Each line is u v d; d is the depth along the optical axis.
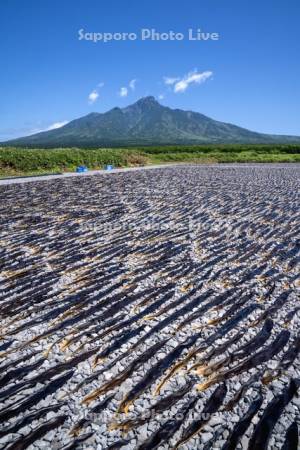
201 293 6.52
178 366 4.45
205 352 4.75
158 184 21.95
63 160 34.09
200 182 23.11
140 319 5.59
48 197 16.83
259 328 5.33
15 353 4.75
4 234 10.35
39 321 5.55
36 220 12.07
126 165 41.00
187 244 9.45
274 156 54.72
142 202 15.45
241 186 21.02
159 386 4.11
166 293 6.51
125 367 4.44
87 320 5.60
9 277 7.25
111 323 5.48
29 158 31.30
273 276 7.31
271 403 3.85
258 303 6.12
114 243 9.52
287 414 3.71
